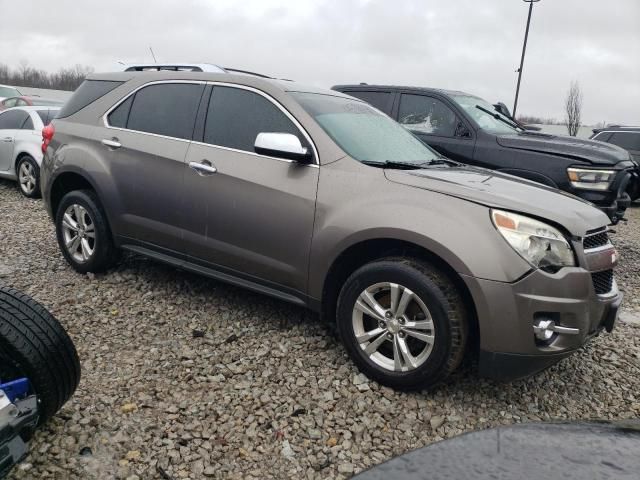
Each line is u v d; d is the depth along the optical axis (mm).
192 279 4801
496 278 2834
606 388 3453
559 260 2887
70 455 2498
